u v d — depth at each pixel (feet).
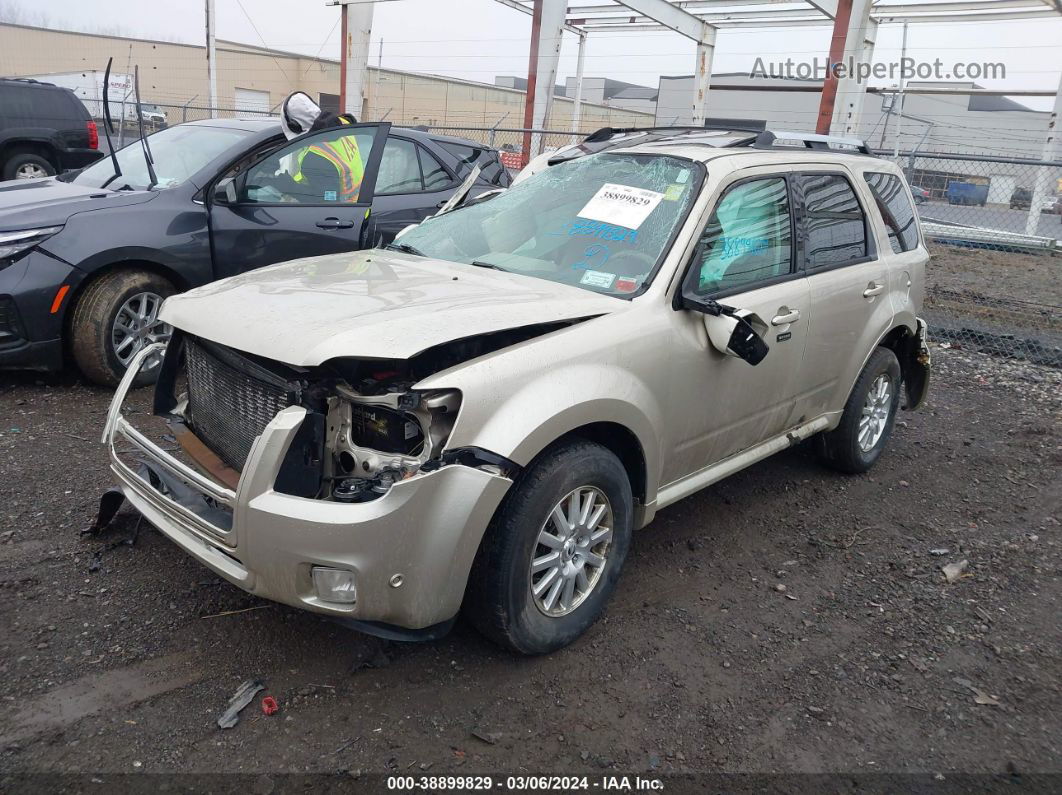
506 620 9.75
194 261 19.06
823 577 13.26
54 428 16.55
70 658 9.95
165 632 10.59
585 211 12.90
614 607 11.94
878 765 9.23
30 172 43.98
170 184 19.75
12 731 8.76
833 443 16.74
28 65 115.55
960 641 11.70
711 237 12.14
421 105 110.52
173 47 116.16
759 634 11.56
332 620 9.21
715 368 12.06
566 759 8.98
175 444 12.57
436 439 9.07
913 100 91.61
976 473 18.12
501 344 9.94
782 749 9.36
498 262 12.64
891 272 16.40
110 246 17.87
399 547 8.69
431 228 14.35
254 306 10.27
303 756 8.73
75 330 17.97
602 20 72.18
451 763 8.79
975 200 52.75
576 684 10.19
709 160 12.75
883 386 17.25
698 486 12.71
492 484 8.98
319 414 9.17
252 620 10.93
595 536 10.80
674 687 10.28
